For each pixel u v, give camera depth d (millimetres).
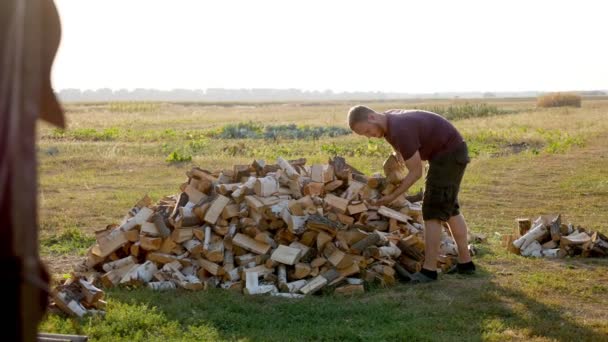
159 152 21391
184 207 7336
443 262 7711
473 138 26000
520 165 18500
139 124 36031
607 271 7730
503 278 7406
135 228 7234
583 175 16531
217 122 39094
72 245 9047
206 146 23031
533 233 8734
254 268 6867
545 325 5734
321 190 7633
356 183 7816
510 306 6316
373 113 6938
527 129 29312
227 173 7840
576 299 6664
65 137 26109
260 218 7109
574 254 8578
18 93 1797
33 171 1811
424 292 6770
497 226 10898
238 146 22953
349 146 23016
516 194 14086
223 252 7078
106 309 5891
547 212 12164
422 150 7016
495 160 19531
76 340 4125
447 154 6949
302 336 5430
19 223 1775
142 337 5309
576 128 30094
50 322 5441
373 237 7133
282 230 7086
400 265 7457
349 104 96938
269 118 44531
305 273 6789
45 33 2070
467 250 7539
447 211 7105
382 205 7453
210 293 6574
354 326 5723
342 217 7258
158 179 16156
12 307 1913
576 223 11109
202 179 7648
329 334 5410
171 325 5582
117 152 20859
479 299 6512
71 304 5715
